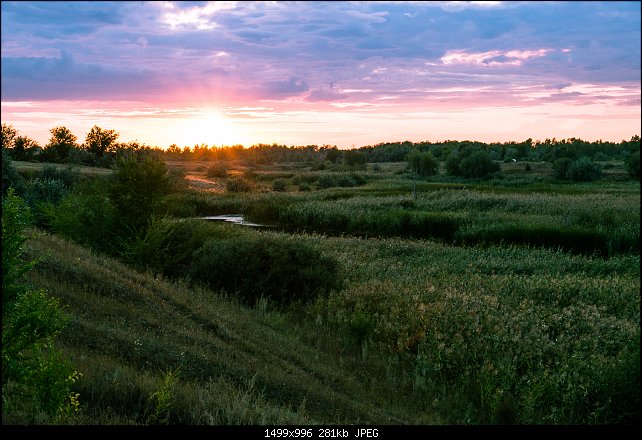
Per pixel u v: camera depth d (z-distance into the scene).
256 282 17.80
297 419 8.05
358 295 17.00
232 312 14.73
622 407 9.45
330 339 13.94
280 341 12.84
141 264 19.78
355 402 9.96
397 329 13.77
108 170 76.44
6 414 6.09
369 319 14.28
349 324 14.72
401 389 11.12
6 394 6.54
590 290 18.88
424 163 110.38
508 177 103.56
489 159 104.44
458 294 16.80
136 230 20.95
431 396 10.84
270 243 19.27
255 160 188.75
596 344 12.47
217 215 54.28
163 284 15.26
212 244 19.89
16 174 29.05
